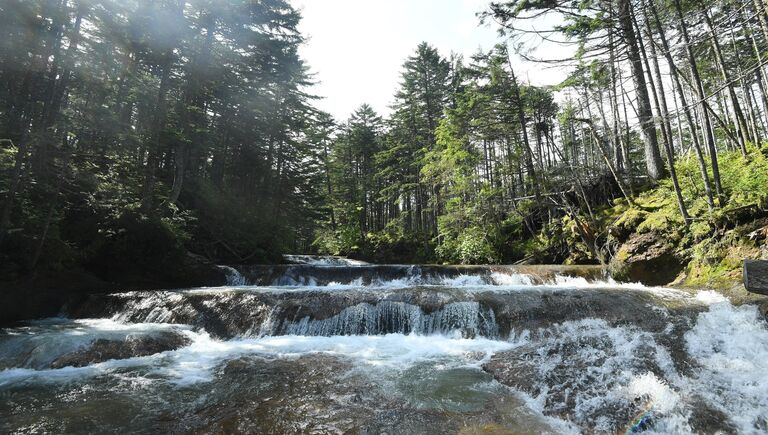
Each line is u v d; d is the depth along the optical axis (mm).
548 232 21750
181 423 4688
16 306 11172
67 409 5160
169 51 18109
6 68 13023
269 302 10188
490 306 9391
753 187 12203
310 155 32031
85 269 14062
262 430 4457
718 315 7395
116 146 17062
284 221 28328
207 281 15883
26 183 12094
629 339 6672
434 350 7887
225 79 23203
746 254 10180
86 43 13875
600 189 21281
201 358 7535
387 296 10211
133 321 10602
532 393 5336
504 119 25297
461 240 24922
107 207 14641
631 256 13188
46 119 12641
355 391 5641
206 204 22703
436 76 37156
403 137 40219
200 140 20469
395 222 39094
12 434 4445
